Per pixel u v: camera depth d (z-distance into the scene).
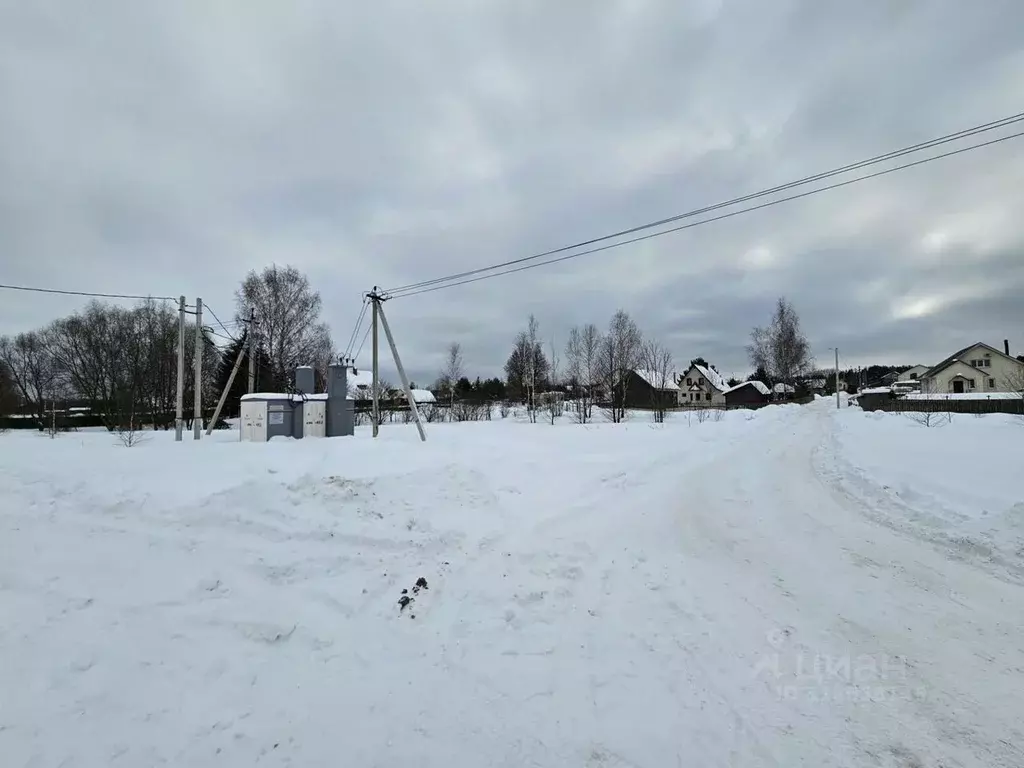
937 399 35.59
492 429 22.39
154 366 39.91
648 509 8.70
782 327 60.94
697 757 3.02
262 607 4.75
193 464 9.20
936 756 2.97
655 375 52.22
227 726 3.40
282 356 39.44
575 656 4.20
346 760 3.10
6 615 4.30
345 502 7.11
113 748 3.19
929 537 7.07
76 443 13.99
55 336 43.94
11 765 3.01
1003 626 4.54
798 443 18.05
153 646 4.16
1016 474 9.54
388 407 43.66
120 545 5.61
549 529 7.37
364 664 4.12
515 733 3.29
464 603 5.11
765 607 5.00
